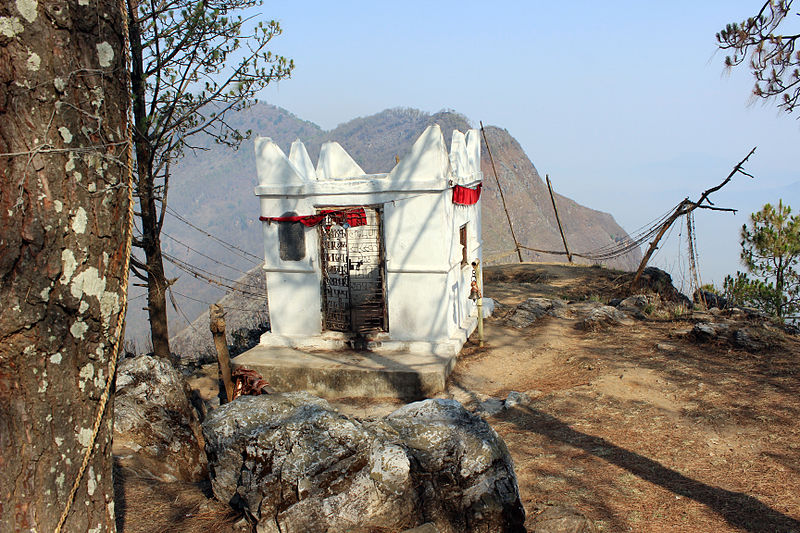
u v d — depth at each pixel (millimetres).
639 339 11766
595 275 20203
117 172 3430
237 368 8023
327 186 11422
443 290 11320
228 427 5406
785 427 7379
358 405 10453
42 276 3084
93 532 3473
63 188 3125
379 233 11625
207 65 11289
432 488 4738
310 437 4871
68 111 3125
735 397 8438
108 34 3354
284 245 11961
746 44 9477
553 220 143625
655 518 5625
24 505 3156
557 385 9977
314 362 11195
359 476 4691
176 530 5148
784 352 9961
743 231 16422
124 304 3562
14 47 2949
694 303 16688
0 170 2965
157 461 6836
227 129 12148
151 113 10914
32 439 3160
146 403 7016
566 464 6898
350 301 12086
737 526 5445
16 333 3049
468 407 9492
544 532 5172
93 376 3400
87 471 3424
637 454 7039
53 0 3021
